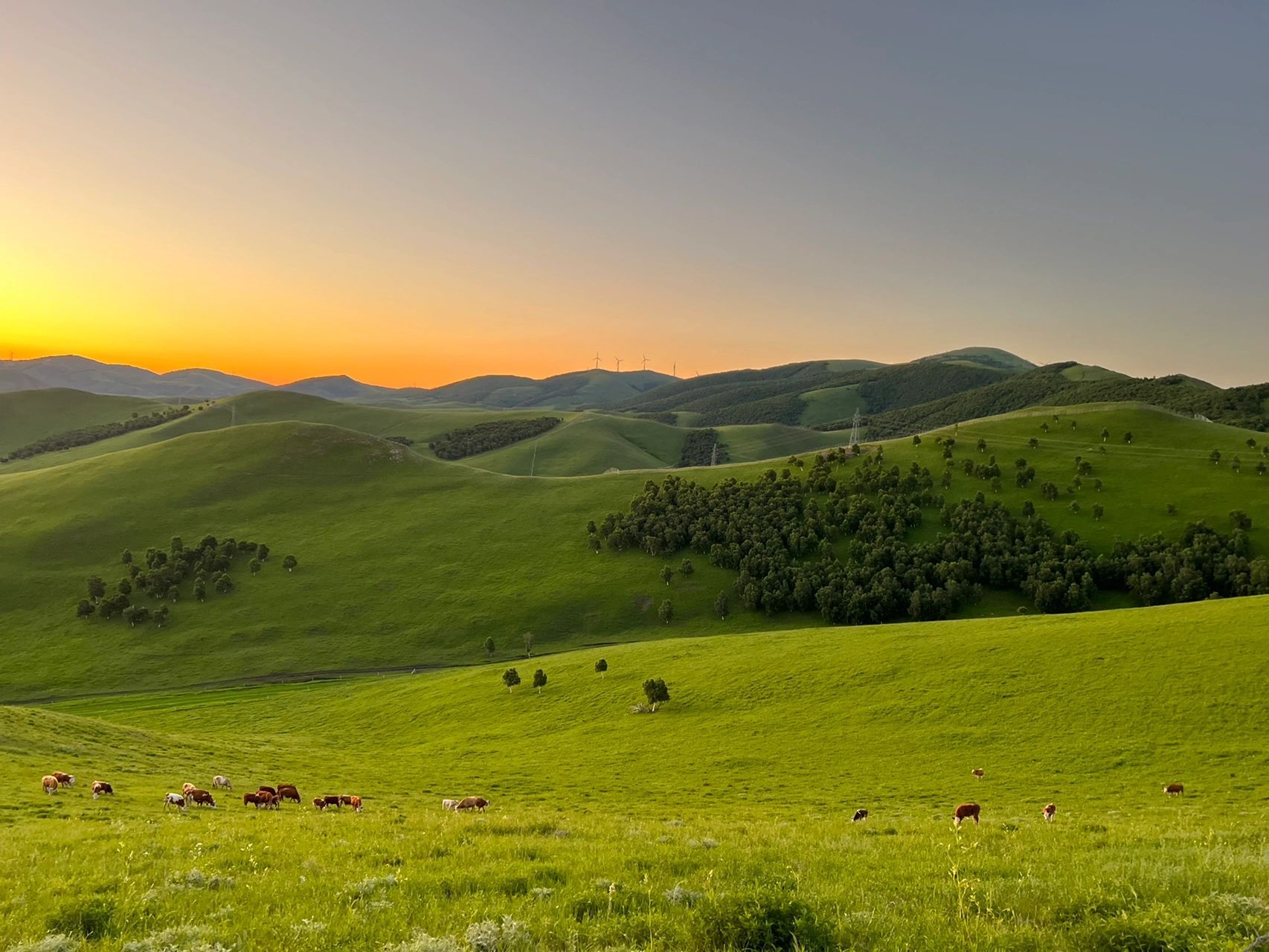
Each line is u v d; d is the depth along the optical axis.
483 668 119.38
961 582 149.00
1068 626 88.06
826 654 91.50
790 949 9.70
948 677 76.62
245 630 153.25
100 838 20.66
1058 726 61.66
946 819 34.41
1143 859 14.90
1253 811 36.91
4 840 20.20
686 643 111.31
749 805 44.31
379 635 152.62
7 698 125.19
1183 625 80.31
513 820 25.97
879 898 12.09
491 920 10.77
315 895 12.95
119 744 55.22
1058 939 9.68
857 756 59.75
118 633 150.50
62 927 10.94
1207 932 9.34
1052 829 23.92
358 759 67.50
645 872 14.53
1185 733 56.91
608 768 61.62
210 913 11.83
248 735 87.94
